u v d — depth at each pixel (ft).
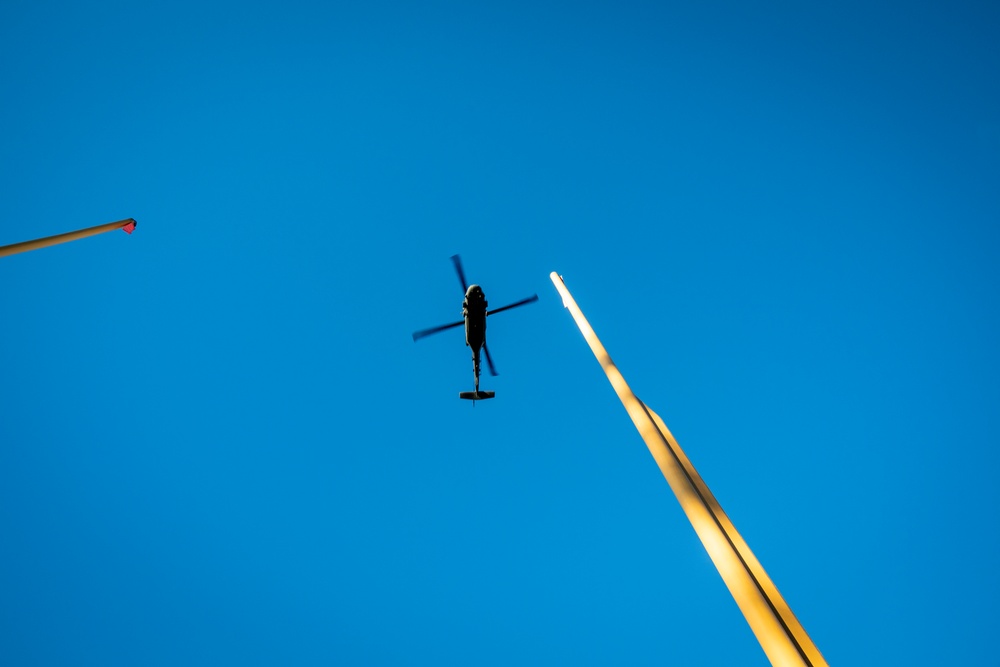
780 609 16.49
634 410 22.68
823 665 14.69
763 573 17.89
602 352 27.61
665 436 23.45
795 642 15.24
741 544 18.84
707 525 16.69
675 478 18.61
